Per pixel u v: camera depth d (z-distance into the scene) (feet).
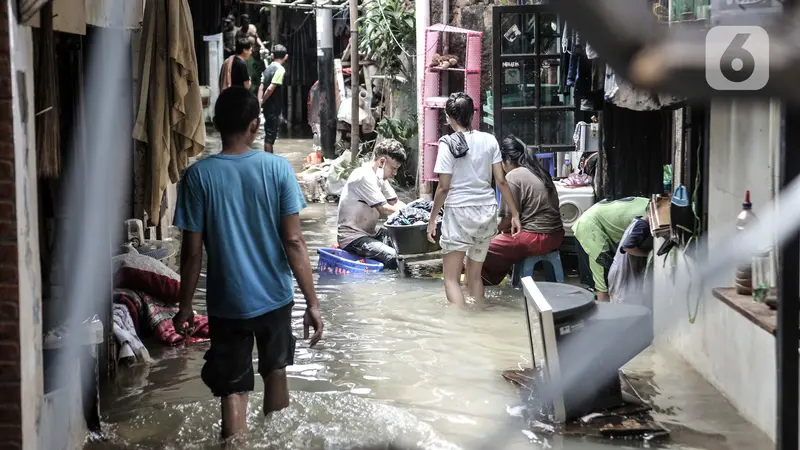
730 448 13.99
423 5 37.96
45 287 16.14
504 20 31.86
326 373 18.63
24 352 11.27
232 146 14.57
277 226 14.40
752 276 15.31
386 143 31.76
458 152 23.62
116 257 21.85
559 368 15.06
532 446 14.23
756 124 14.55
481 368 18.85
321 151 56.85
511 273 29.48
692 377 18.01
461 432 14.98
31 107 12.01
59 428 13.08
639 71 1.67
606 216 23.34
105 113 19.13
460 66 37.55
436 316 23.63
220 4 35.63
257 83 66.90
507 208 26.61
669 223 19.58
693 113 18.37
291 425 14.78
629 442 14.38
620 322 15.17
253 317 14.25
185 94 20.44
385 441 14.33
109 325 17.93
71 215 16.76
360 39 50.72
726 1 11.28
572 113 31.17
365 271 29.78
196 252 14.40
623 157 27.35
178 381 18.26
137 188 23.98
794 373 7.82
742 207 14.99
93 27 18.98
